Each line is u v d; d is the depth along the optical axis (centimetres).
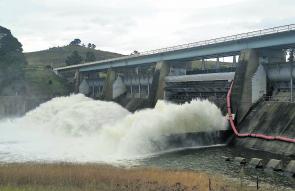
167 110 7412
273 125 7075
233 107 8106
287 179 4631
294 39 7506
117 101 13875
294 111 6981
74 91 17438
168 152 6588
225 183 4200
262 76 8481
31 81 17412
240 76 8294
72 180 3922
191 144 7162
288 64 8000
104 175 4238
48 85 17512
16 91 16262
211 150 6794
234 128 7738
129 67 14500
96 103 9512
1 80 16125
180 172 4709
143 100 12200
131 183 3884
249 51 8431
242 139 7394
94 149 6781
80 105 9375
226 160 5816
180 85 10856
